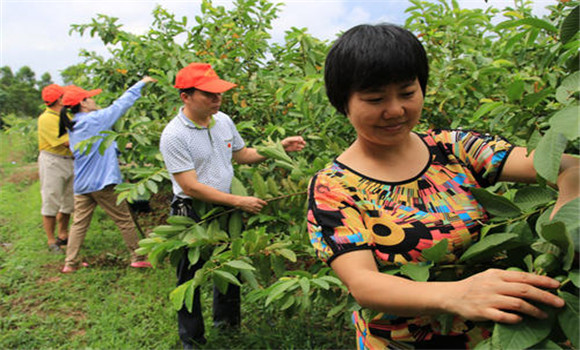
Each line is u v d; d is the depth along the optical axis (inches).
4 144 515.8
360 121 37.4
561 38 40.7
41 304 141.2
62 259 177.9
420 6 121.5
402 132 37.6
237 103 141.7
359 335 47.1
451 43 122.3
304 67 119.1
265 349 110.8
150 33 175.0
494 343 30.9
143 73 184.5
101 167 155.9
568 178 34.9
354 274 35.8
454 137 42.7
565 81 35.8
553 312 30.1
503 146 40.7
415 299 32.3
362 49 34.8
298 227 96.9
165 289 147.7
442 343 40.9
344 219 38.1
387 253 39.4
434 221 39.4
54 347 119.8
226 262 81.9
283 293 74.9
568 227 31.2
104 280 156.6
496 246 37.4
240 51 155.3
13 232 216.8
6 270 165.8
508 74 104.4
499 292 30.1
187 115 100.4
